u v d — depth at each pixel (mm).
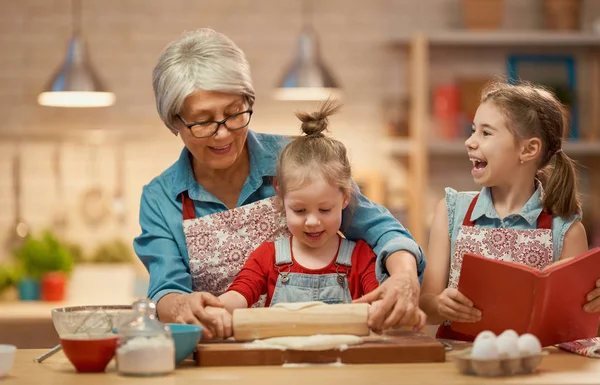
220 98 2066
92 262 4938
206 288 2279
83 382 1643
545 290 1865
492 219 2355
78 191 5195
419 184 4934
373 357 1799
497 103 2309
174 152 5242
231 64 2078
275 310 1846
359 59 5285
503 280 1878
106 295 4672
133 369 1687
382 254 2080
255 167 2307
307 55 4637
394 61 5285
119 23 5219
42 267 4633
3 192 5180
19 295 4582
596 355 1906
